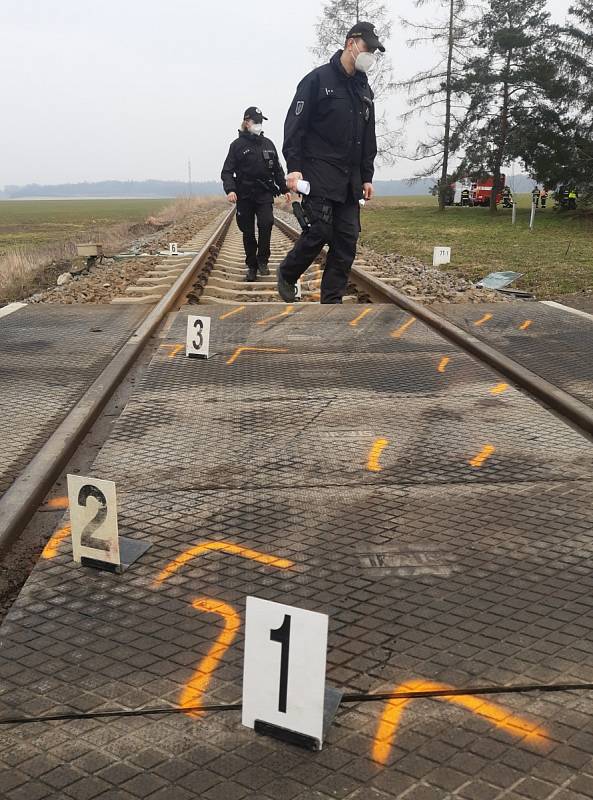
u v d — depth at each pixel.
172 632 2.20
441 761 1.71
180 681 1.99
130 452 3.58
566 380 4.61
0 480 3.26
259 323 6.50
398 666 2.03
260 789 1.64
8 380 4.83
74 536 2.58
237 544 2.70
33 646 2.15
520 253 16.00
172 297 7.61
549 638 2.15
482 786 1.64
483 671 2.01
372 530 2.80
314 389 4.57
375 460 3.46
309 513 2.94
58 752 1.76
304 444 3.67
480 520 2.87
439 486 3.18
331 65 6.88
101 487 2.49
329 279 7.66
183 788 1.65
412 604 2.33
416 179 41.44
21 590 2.44
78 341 5.92
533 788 1.63
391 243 19.91
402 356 5.35
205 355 5.29
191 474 3.32
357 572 2.51
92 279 11.19
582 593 2.38
